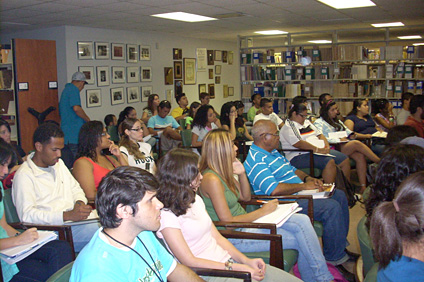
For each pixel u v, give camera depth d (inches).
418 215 45.9
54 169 101.4
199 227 76.9
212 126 212.8
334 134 195.8
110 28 295.0
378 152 214.5
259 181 115.4
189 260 70.4
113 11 219.9
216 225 88.0
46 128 96.3
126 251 52.7
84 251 51.7
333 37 301.4
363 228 71.1
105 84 298.4
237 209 98.2
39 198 96.7
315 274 93.7
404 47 294.2
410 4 225.1
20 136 247.3
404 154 69.4
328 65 307.3
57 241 86.4
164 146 235.1
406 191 47.8
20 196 93.3
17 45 242.1
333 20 287.3
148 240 58.9
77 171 110.1
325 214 111.3
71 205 102.7
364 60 290.4
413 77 279.0
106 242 51.6
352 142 189.3
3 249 77.3
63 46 271.6
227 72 463.2
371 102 288.5
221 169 94.0
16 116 247.3
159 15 243.1
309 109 304.0
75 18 240.8
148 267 56.0
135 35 323.3
